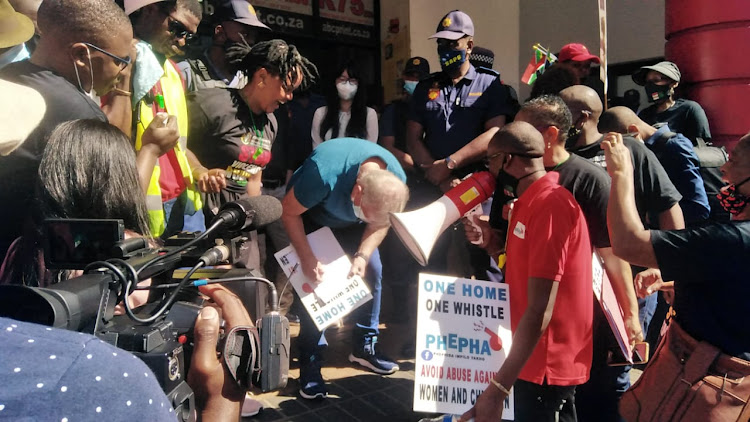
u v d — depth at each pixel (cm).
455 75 388
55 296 81
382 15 691
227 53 333
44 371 60
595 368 220
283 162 434
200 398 113
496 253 240
